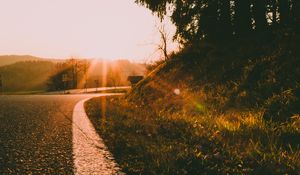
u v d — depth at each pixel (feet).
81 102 62.69
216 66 42.60
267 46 38.14
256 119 22.93
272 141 16.75
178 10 50.62
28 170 12.12
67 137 19.70
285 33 38.14
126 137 19.39
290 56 31.53
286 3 43.01
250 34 46.34
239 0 47.96
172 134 20.35
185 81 46.01
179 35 52.80
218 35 50.31
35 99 77.56
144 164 13.01
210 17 49.47
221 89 34.91
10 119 29.89
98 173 11.81
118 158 14.11
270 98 26.84
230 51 44.34
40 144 17.42
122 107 47.62
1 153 15.08
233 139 17.90
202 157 13.94
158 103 44.60
